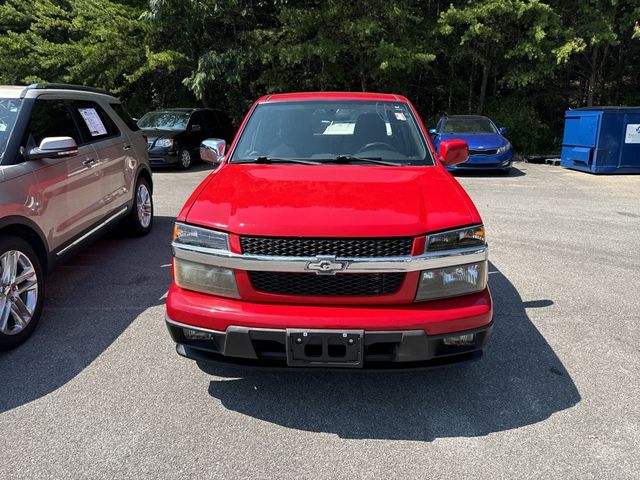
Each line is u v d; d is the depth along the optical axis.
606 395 3.13
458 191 3.35
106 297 4.70
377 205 3.00
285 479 2.43
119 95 18.64
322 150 4.07
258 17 16.91
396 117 4.34
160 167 13.67
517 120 17.27
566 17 16.47
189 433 2.77
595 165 12.49
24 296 3.90
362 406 3.04
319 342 2.72
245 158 4.05
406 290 2.81
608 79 18.86
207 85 17.17
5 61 16.61
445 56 17.70
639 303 4.57
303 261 2.76
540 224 7.48
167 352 3.67
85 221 4.96
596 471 2.48
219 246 2.89
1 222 3.62
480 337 2.89
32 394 3.13
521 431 2.79
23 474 2.45
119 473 2.46
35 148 4.09
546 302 4.59
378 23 15.21
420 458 2.58
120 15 16.81
